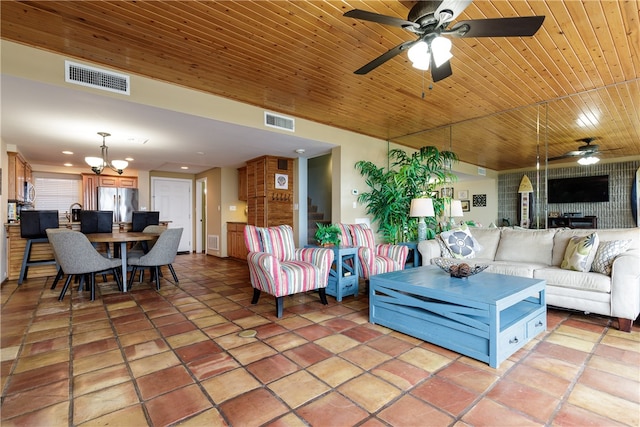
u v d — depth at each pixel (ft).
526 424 4.48
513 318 7.02
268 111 12.96
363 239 12.99
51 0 6.31
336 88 10.91
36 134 13.05
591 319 8.87
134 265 12.69
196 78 10.07
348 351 6.91
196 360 6.51
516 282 7.80
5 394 5.29
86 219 14.87
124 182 23.25
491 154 15.42
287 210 19.27
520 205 14.58
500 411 4.78
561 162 13.79
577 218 13.21
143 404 5.00
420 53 6.59
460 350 6.71
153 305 10.49
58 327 8.43
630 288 7.78
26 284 13.50
